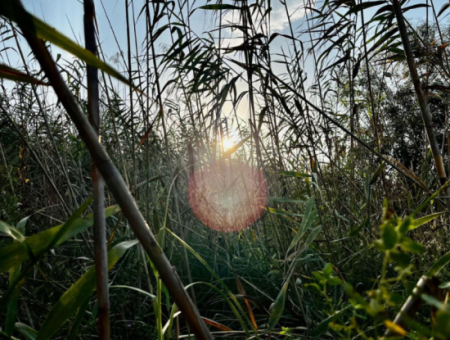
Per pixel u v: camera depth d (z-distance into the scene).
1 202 2.11
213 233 2.51
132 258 2.25
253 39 2.15
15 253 0.72
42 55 0.56
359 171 2.76
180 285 0.67
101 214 0.73
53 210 2.66
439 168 1.76
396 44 2.24
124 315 1.96
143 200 2.50
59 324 0.77
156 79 1.93
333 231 2.37
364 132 2.99
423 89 1.81
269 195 2.45
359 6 2.05
